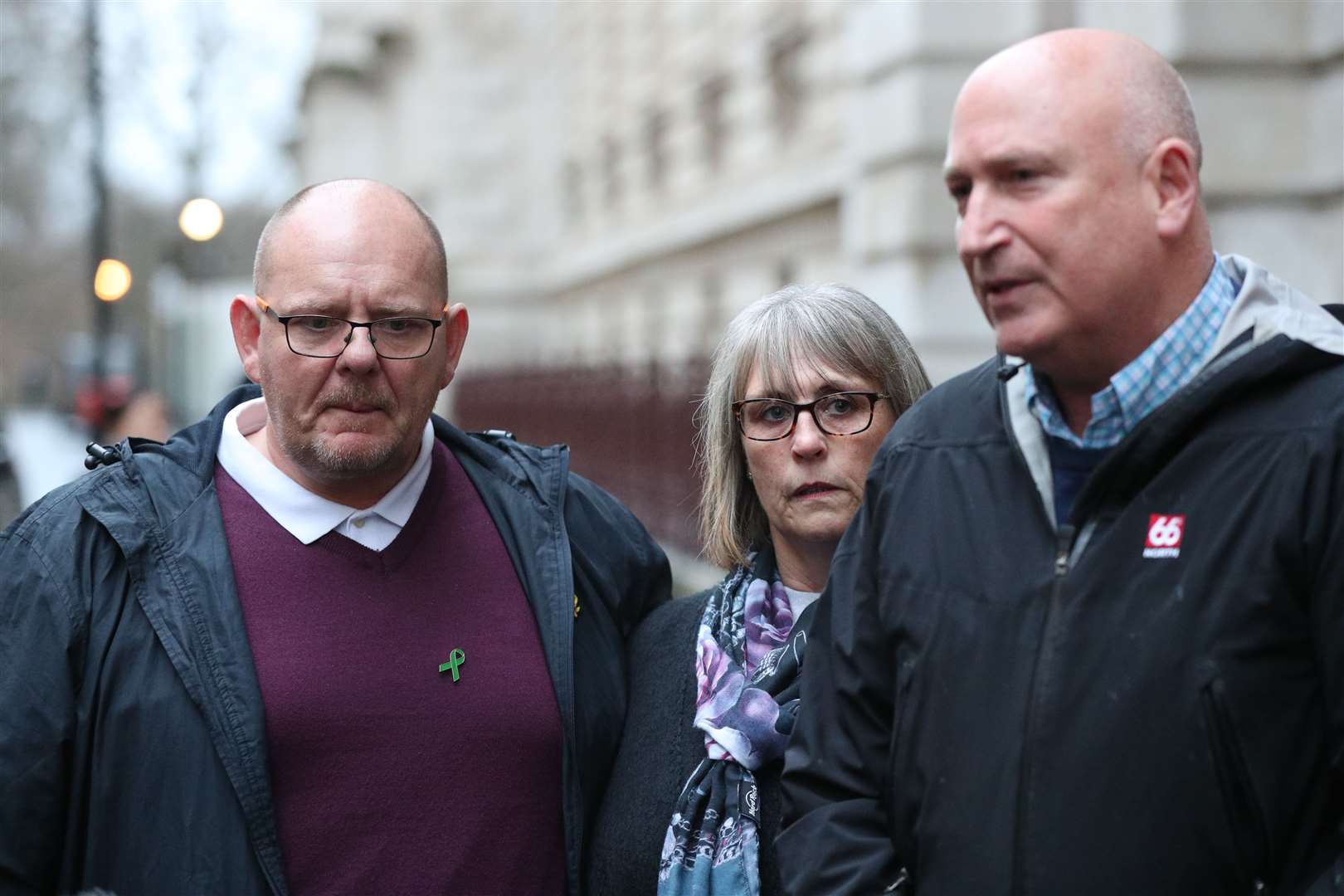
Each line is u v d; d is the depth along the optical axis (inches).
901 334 105.0
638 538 116.3
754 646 103.7
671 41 761.6
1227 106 281.4
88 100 538.6
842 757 83.9
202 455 101.7
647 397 376.5
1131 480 73.3
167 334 950.4
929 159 374.9
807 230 579.8
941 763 76.3
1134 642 71.0
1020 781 73.0
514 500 108.4
